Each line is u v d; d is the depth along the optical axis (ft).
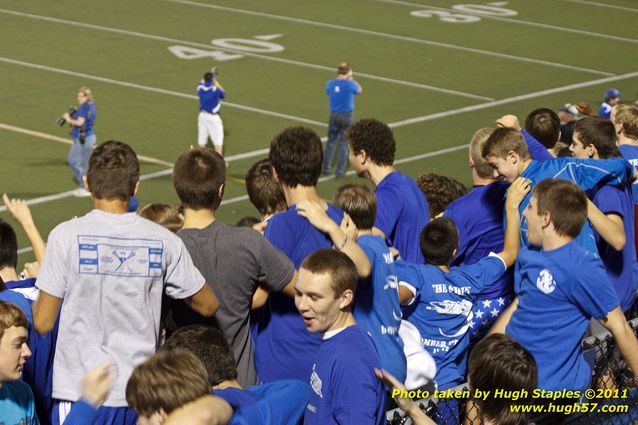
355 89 73.97
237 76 100.42
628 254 23.68
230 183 72.08
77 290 18.44
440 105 92.79
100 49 108.78
